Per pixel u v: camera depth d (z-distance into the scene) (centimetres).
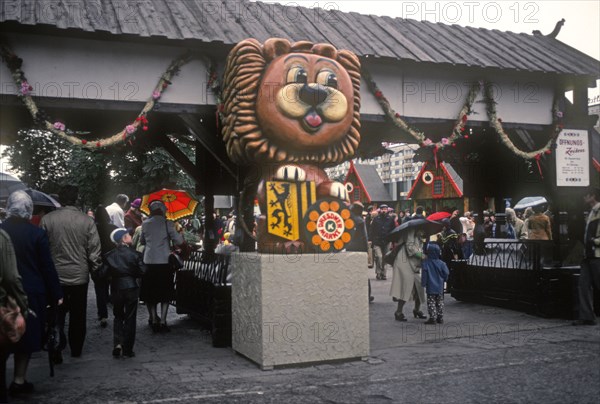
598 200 863
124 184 2009
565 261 991
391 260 952
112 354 706
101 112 824
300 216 652
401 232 935
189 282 913
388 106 831
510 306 1025
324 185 679
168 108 730
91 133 932
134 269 693
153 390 547
